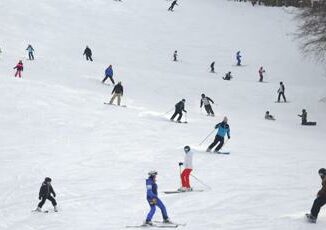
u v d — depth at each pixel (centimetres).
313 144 5022
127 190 3322
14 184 3506
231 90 8000
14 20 9956
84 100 6044
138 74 8081
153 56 9612
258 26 11906
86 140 4572
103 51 9388
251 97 7838
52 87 6450
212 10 12719
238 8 13262
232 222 2581
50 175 3675
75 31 10081
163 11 12000
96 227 2622
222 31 11362
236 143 4756
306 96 7994
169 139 4734
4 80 6381
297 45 10806
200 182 3419
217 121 5912
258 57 10219
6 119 5000
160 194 3166
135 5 12025
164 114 5941
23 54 8388
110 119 5316
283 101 7812
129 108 6003
